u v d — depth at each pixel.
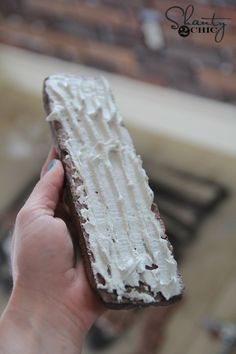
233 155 0.76
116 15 0.74
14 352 0.36
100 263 0.36
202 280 0.68
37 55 0.90
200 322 0.65
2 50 0.93
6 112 0.89
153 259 0.37
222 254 0.69
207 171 0.76
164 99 0.80
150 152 0.79
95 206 0.37
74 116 0.40
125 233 0.37
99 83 0.42
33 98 0.89
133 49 0.77
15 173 0.82
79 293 0.37
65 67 0.88
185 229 0.72
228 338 0.63
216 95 0.75
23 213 0.38
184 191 0.75
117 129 0.40
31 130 0.86
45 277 0.37
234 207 0.72
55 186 0.39
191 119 0.78
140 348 0.65
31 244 0.37
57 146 0.40
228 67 0.69
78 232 0.37
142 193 0.38
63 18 0.81
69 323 0.37
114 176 0.38
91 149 0.39
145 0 0.68
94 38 0.80
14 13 0.86
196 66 0.72
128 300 0.36
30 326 0.37
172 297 0.36
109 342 0.66
